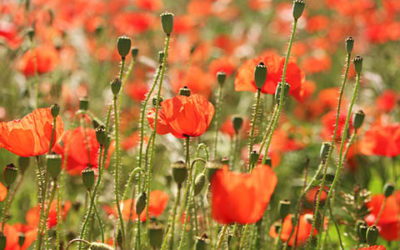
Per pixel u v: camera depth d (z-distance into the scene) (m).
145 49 11.19
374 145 5.68
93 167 4.46
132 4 13.18
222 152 6.60
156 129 3.73
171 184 6.04
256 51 12.52
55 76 7.93
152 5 11.86
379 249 3.55
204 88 7.52
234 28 14.98
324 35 14.87
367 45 13.70
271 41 14.16
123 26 10.80
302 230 4.54
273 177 2.75
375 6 14.59
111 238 4.68
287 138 8.08
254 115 3.69
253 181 2.74
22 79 8.33
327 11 17.61
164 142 6.32
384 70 12.24
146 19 10.85
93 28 10.45
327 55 13.59
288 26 14.10
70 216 5.63
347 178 7.02
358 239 4.52
